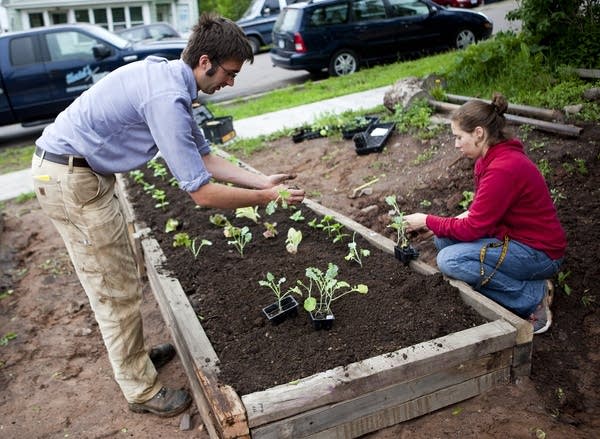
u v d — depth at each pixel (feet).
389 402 8.63
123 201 18.24
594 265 12.17
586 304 11.43
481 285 10.54
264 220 15.30
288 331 10.08
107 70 36.68
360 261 12.10
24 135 40.70
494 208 9.78
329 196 18.45
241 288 11.76
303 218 14.74
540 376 9.81
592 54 22.38
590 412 9.20
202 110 25.68
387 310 10.27
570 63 22.40
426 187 16.88
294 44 39.50
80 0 91.40
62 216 8.93
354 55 40.29
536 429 8.67
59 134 8.69
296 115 29.19
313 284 11.51
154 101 8.12
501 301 10.62
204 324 10.59
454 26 41.19
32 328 14.26
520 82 22.38
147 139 8.69
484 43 26.13
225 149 25.13
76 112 8.63
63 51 35.96
